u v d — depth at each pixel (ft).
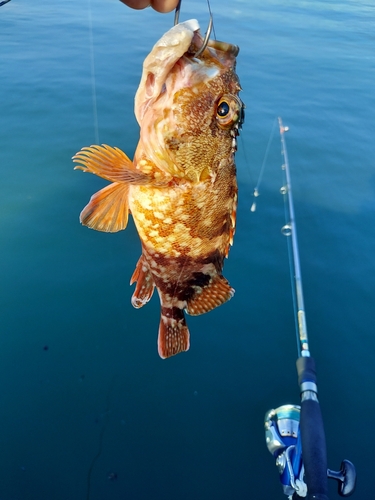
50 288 2.34
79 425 1.87
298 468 1.56
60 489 1.70
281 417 1.84
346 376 2.08
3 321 2.18
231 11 7.14
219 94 0.87
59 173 2.98
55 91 3.95
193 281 1.04
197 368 2.10
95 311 2.27
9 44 4.99
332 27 6.91
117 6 6.79
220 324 2.28
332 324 2.28
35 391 1.96
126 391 2.00
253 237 2.72
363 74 5.12
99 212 0.97
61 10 6.40
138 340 2.18
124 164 0.84
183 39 0.79
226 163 0.93
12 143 3.22
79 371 2.04
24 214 2.68
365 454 1.83
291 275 2.52
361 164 3.37
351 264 2.58
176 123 0.87
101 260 2.49
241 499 1.72
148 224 0.98
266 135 3.65
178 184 0.92
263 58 5.36
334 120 3.98
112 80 4.23
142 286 1.08
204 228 0.97
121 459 1.80
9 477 1.71
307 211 2.90
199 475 1.77
